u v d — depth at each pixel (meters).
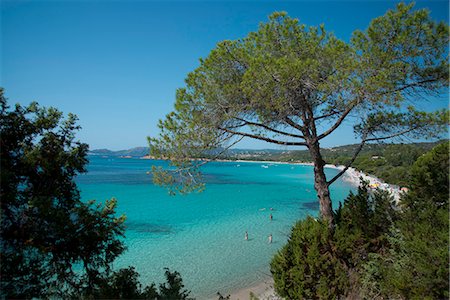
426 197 8.45
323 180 9.76
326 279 8.29
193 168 9.95
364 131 9.70
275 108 8.77
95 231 6.04
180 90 9.91
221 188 61.59
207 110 9.70
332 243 8.82
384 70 7.80
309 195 52.06
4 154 5.67
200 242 22.53
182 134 9.59
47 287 5.79
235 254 19.91
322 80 8.70
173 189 9.78
